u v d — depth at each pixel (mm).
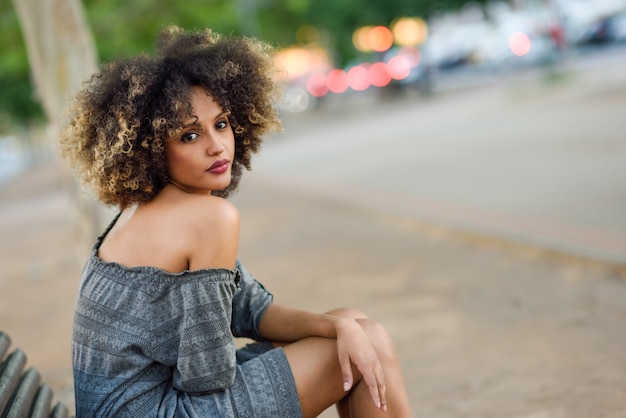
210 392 2135
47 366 4816
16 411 2199
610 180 7539
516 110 15383
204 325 2062
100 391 2133
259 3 32406
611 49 21969
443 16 24188
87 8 12430
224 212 2133
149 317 2070
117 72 2184
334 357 2254
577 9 22672
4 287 7965
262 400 2148
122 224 2223
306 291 5789
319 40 34000
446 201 8242
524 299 4723
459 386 3590
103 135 2141
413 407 3438
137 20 13781
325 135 20547
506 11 24062
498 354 3912
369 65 32281
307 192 10930
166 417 2082
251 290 2508
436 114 18750
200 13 15195
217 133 2213
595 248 5379
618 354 3670
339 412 2457
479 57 27422
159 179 2232
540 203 7184
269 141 2617
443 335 4328
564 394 3326
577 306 4449
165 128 2115
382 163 12398
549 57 19453
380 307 5070
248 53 2346
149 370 2135
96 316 2115
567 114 13078
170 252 2104
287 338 2443
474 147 11875
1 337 2520
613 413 3072
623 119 11195
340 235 7754
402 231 7387
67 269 8453
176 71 2164
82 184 2318
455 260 5953
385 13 24578
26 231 12773
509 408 3273
